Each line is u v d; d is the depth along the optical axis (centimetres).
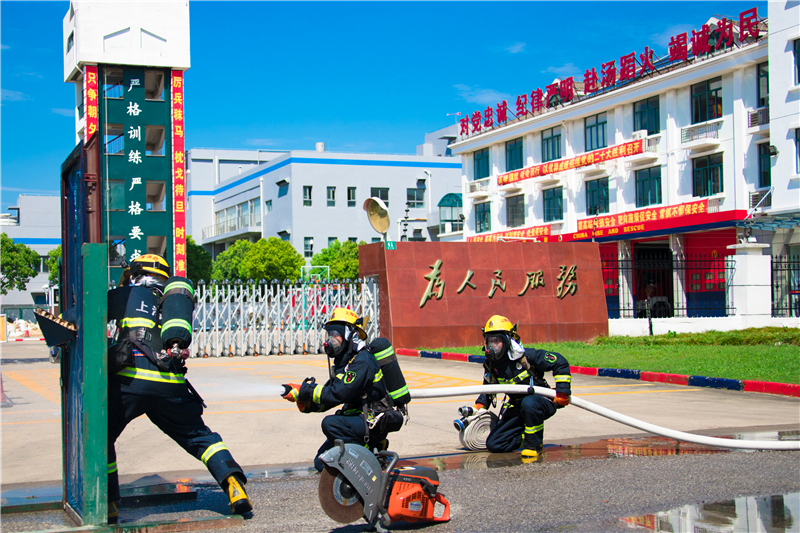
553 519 447
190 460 643
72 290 457
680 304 2817
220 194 7369
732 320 2081
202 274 4688
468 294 1931
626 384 1200
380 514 421
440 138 7262
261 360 1723
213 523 432
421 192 6256
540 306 2002
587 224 3322
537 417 620
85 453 407
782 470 573
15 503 476
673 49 2983
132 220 2327
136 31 2398
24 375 1434
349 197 6009
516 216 3953
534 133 3809
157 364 434
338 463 412
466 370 1452
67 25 2777
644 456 629
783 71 2477
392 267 1880
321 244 5891
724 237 2797
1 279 4606
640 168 3141
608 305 3203
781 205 2484
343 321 495
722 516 451
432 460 618
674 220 2823
